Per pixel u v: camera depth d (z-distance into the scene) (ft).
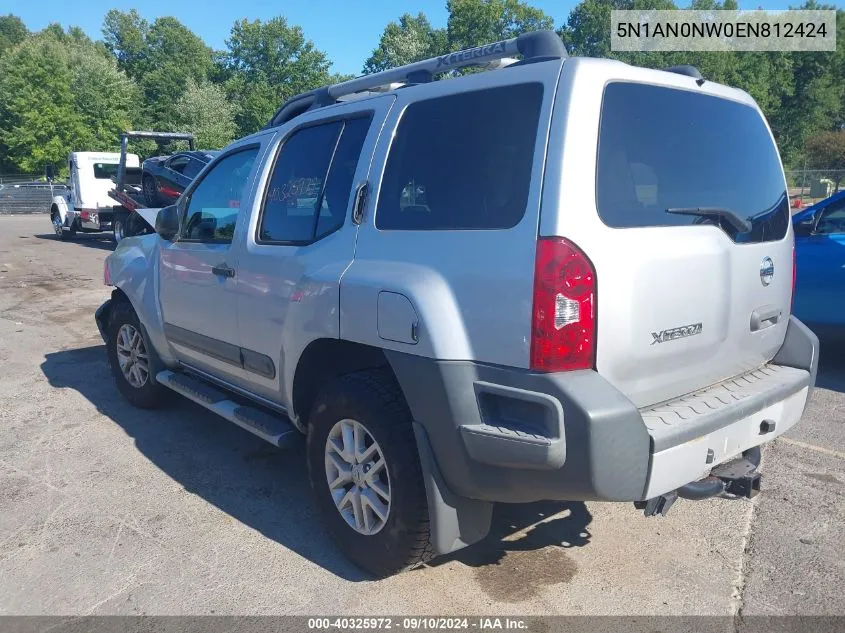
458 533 9.36
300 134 12.11
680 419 8.55
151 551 11.23
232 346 13.07
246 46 206.80
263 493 13.29
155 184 47.32
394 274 9.31
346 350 10.85
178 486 13.58
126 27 238.68
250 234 12.35
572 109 8.17
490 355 8.34
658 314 8.55
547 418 7.92
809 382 10.91
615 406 7.75
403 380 9.15
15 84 170.19
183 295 14.47
